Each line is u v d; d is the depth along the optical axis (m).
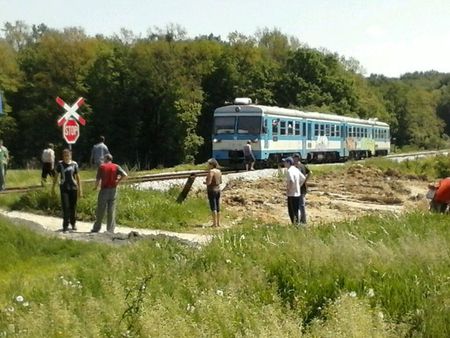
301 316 8.86
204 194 26.30
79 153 82.00
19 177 32.84
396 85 132.62
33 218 20.97
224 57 89.50
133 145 83.19
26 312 9.30
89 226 19.67
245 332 7.93
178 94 81.69
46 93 82.44
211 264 11.21
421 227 14.19
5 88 80.88
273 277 10.26
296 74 92.38
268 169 38.12
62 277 11.29
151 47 84.44
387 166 45.59
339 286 9.52
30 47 91.19
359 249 11.07
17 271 13.30
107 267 12.01
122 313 8.65
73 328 8.36
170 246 13.45
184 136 81.56
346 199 29.50
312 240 12.12
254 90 90.38
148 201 22.16
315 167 42.72
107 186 18.17
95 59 83.81
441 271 9.94
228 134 40.56
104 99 82.81
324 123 50.16
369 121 63.75
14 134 80.31
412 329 8.06
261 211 24.53
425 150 107.88
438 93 155.38
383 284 9.31
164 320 8.25
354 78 105.81
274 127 41.66
